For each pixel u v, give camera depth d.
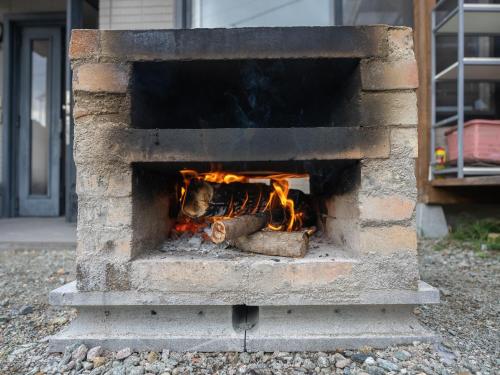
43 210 4.87
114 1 3.82
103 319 1.45
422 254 2.98
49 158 4.90
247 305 1.44
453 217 3.75
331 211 1.90
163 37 1.41
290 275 1.40
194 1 3.72
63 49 4.88
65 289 1.45
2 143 4.77
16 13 4.74
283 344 1.40
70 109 4.04
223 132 1.42
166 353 1.37
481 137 3.10
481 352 1.40
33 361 1.36
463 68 3.10
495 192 3.54
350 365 1.30
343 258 1.46
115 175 1.44
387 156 1.41
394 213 1.42
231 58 1.41
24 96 4.88
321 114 1.97
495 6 3.07
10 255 3.09
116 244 1.43
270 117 2.06
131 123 1.44
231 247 1.68
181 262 1.42
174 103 1.90
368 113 1.42
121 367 1.30
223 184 1.98
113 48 1.42
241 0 3.70
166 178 1.88
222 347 1.40
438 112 3.67
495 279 2.33
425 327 1.51
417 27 3.67
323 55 1.41
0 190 4.75
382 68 1.42
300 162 1.49
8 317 1.79
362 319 1.45
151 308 1.44
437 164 3.46
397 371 1.26
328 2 3.65
